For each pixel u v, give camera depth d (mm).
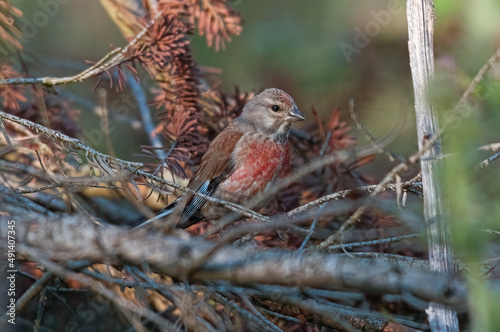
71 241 5332
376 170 10336
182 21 9141
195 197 8516
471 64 3848
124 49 7824
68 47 12672
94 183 6719
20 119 6469
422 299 4293
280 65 12281
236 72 12367
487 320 3189
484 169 4734
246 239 6621
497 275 5578
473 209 3266
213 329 5328
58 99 9234
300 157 9562
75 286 7781
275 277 4699
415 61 5852
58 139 6621
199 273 5035
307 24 12539
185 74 8898
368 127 11492
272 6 12703
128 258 5238
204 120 9430
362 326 6176
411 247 7137
